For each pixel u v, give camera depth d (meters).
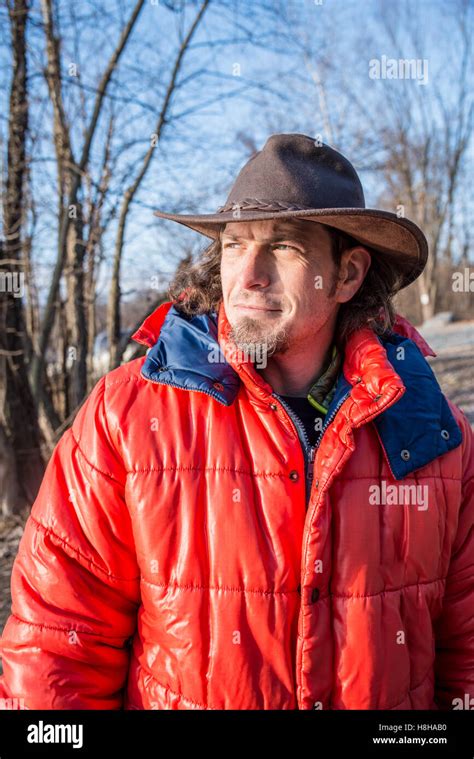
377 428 1.22
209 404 1.19
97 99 4.26
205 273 1.38
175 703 1.13
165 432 1.16
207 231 1.37
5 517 4.38
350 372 1.25
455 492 1.28
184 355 1.22
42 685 1.13
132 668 1.21
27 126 4.36
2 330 4.27
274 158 1.21
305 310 1.18
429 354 1.52
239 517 1.12
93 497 1.17
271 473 1.15
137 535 1.14
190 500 1.13
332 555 1.16
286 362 1.27
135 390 1.22
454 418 1.34
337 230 1.24
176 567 1.12
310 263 1.17
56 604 1.17
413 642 1.22
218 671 1.10
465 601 1.32
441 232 28.36
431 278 25.52
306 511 1.17
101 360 5.46
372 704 1.14
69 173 4.34
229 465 1.14
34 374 4.76
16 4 4.02
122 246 4.34
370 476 1.20
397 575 1.19
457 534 1.33
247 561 1.11
